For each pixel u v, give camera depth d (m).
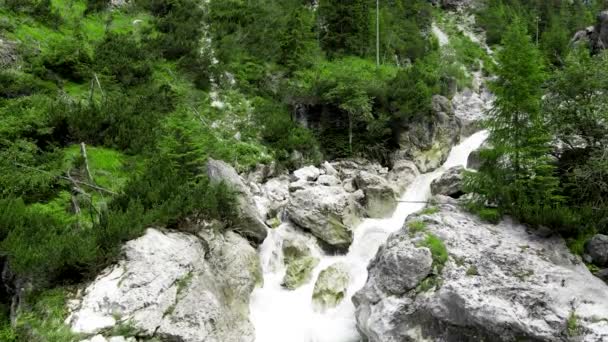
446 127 23.78
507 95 12.17
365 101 21.19
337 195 16.28
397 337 9.85
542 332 8.63
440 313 9.59
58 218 11.59
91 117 15.70
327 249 15.27
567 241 11.11
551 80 12.98
